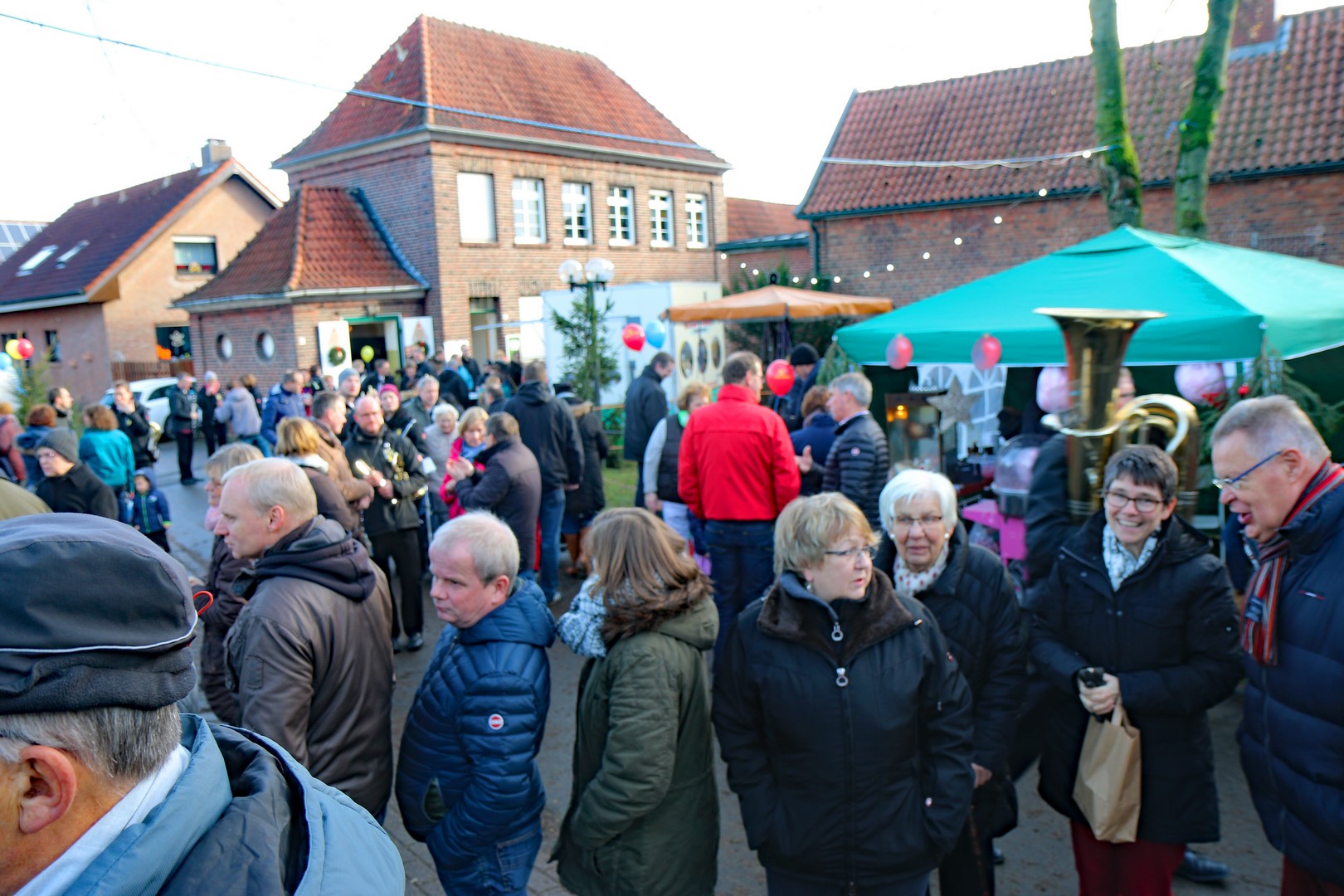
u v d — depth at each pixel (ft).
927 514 8.21
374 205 66.33
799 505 7.31
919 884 7.38
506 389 43.55
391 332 63.26
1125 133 22.26
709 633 7.43
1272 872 10.03
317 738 7.44
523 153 68.18
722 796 12.58
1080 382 9.39
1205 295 15.53
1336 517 6.38
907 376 27.22
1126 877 8.16
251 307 60.34
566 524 23.04
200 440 62.49
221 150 76.18
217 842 2.50
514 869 7.47
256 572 7.66
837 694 7.07
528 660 7.38
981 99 59.88
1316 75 47.88
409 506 18.03
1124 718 7.81
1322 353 20.81
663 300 51.55
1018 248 55.06
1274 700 6.79
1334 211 45.34
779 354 46.68
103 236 76.89
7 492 12.08
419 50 66.85
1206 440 16.24
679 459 16.84
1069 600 8.25
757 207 98.73
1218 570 7.82
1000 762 8.29
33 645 2.28
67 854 2.39
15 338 79.71
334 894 2.60
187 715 3.01
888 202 58.44
